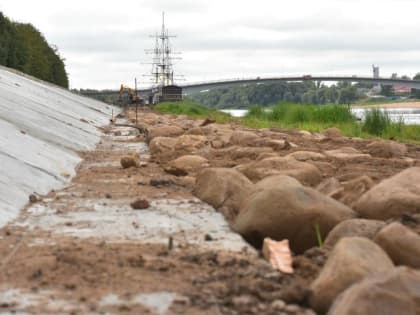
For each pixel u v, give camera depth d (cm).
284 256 712
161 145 1866
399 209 881
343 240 636
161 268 673
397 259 698
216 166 1490
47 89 3762
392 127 2948
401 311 509
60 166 1388
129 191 1173
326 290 588
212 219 934
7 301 582
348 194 1022
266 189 864
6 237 810
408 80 9925
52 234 833
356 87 11519
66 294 600
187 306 574
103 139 2464
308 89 11625
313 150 1816
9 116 1734
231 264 698
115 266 684
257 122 3556
